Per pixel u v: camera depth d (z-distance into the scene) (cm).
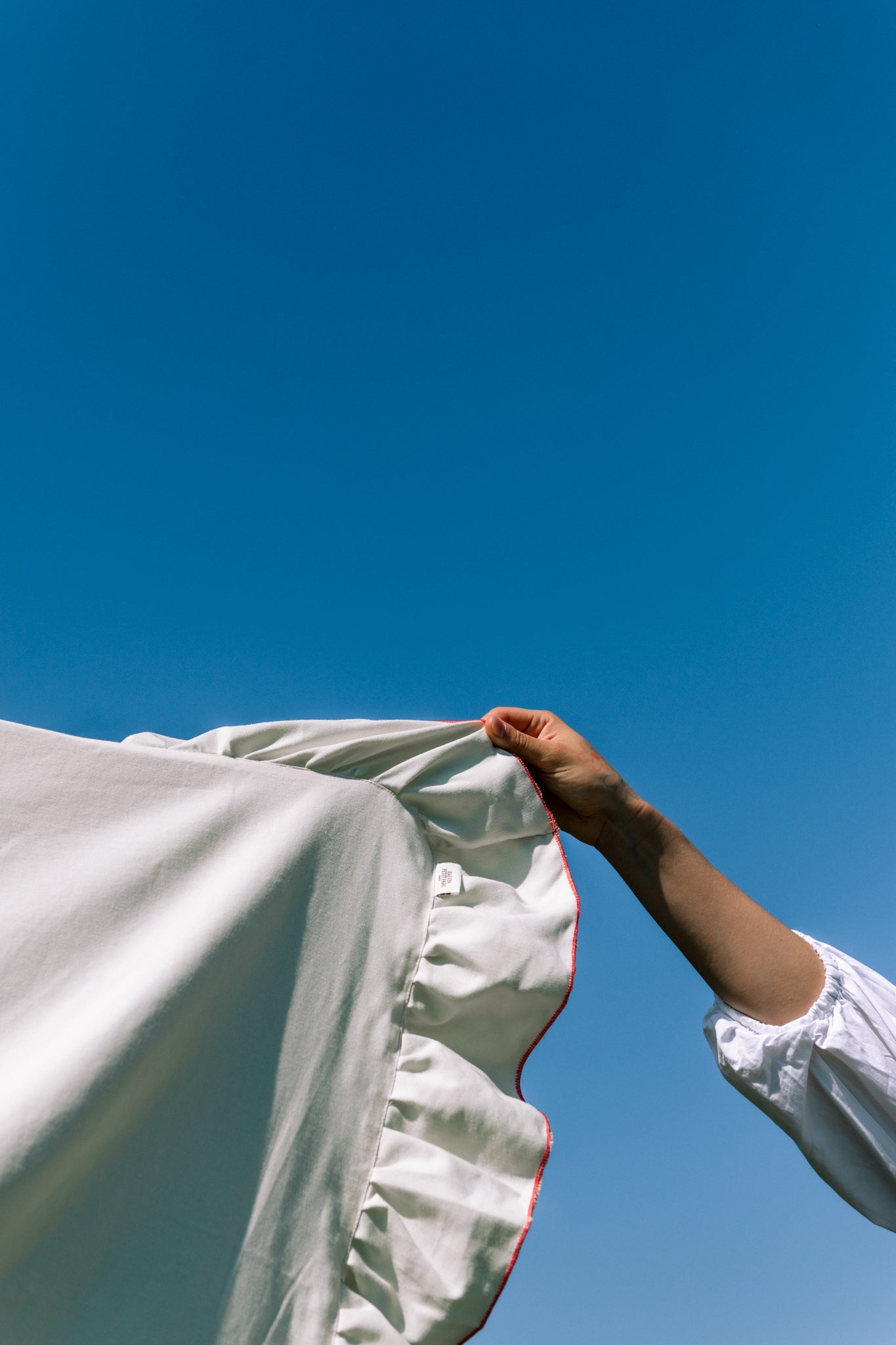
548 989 157
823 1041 169
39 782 158
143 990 134
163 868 154
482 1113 145
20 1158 113
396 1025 156
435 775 180
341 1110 146
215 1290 126
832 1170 169
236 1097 141
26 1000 134
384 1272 138
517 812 179
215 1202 132
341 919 162
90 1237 121
